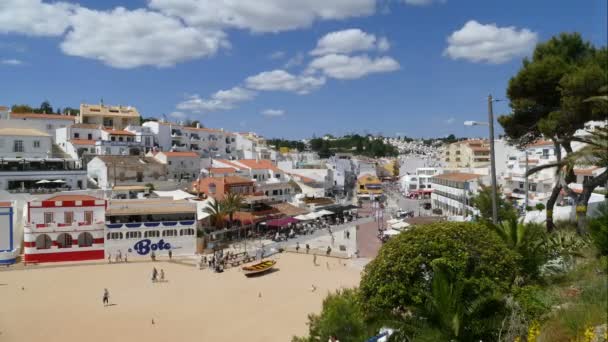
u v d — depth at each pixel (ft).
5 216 209.26
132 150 389.60
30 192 260.83
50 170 279.08
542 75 100.53
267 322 137.90
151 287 176.24
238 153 517.14
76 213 215.72
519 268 65.98
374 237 280.72
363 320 69.51
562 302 54.54
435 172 485.97
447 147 586.04
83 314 145.07
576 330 44.24
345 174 560.61
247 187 326.44
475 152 516.32
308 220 323.37
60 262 209.26
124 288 174.70
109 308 151.23
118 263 212.64
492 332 50.78
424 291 59.52
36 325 134.92
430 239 67.72
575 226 114.52
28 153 310.45
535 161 289.53
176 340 124.47
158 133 427.33
